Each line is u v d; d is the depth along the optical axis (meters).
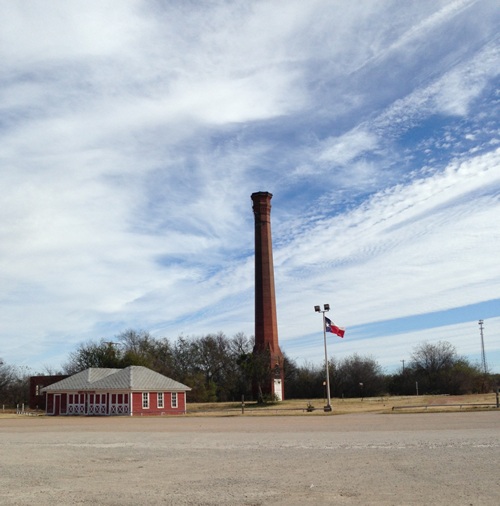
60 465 22.05
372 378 128.38
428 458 21.12
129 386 70.94
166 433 37.44
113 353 107.94
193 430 39.78
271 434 34.28
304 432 35.12
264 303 99.62
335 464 20.33
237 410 74.00
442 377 125.56
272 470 19.36
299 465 20.36
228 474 18.78
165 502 14.58
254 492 15.62
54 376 91.25
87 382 75.12
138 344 128.00
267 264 101.25
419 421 41.97
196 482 17.44
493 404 62.12
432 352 129.88
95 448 28.27
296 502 14.28
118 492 16.12
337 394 128.62
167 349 130.25
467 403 70.19
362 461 20.88
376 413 56.47
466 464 19.39
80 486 17.23
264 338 98.44
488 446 24.28
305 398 123.12
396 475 17.62
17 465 22.27
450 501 13.85
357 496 14.76
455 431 32.25
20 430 43.47
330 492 15.37
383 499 14.31
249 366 96.56
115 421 55.41
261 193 103.19
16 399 118.00
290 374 130.88
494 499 13.98
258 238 102.50
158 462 22.30
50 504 14.66
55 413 75.44
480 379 126.50
